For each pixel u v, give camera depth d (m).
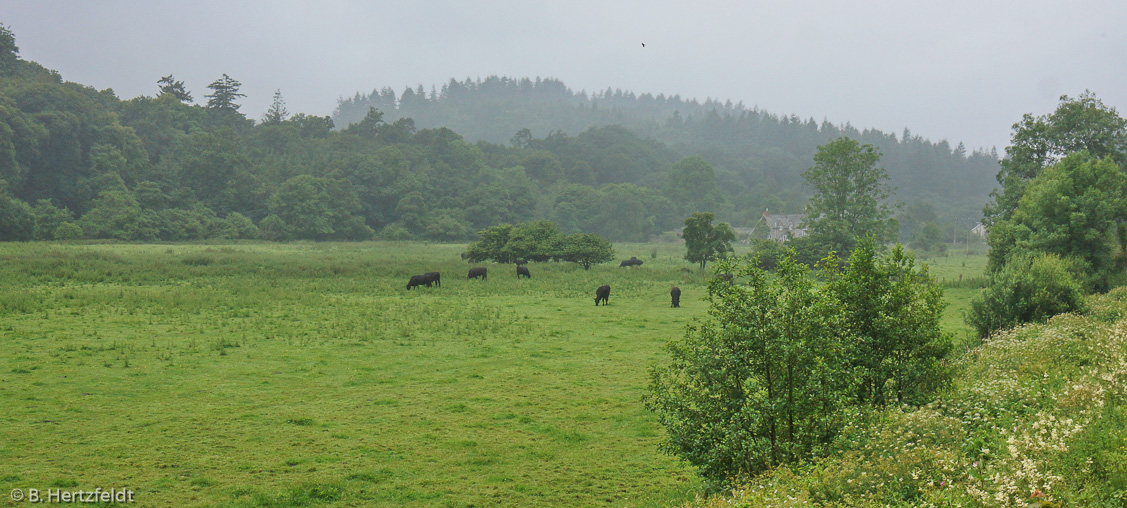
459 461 11.78
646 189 151.25
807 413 9.42
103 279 37.97
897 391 11.61
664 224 155.25
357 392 15.99
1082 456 7.59
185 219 97.62
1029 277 22.02
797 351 9.25
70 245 69.69
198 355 19.23
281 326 24.33
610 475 11.25
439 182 137.62
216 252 64.44
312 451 12.07
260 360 18.89
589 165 182.88
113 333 22.02
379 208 126.25
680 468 11.51
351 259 59.84
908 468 7.94
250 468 11.21
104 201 92.62
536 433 13.32
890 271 11.89
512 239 61.12
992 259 39.25
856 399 10.62
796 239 64.44
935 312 11.60
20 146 94.12
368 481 10.82
